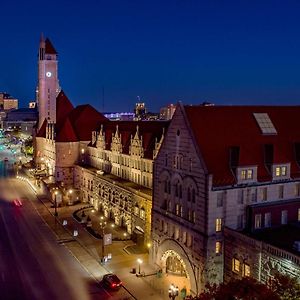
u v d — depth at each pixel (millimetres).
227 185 65938
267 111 77875
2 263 83250
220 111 73188
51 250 90562
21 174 189250
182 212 71625
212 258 65500
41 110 190875
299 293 47375
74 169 146375
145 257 85875
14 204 131625
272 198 70188
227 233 64938
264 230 67750
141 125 116750
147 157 103125
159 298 68500
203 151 67375
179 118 71438
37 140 187250
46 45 189250
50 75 190125
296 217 71875
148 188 102375
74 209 125125
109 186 112625
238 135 71812
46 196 142375
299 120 79750
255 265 59594
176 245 72812
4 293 70562
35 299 68312
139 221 94000
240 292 47562
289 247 58812
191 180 68500
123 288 72062
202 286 66062
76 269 80375
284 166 71188
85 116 154875
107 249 90562
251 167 68125
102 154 132625
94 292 70812
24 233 102125
